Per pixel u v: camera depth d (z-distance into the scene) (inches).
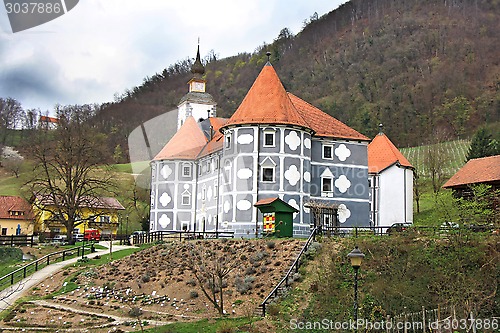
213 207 2642.7
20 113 5964.6
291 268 1454.2
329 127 2459.4
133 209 3395.7
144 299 1530.5
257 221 2119.8
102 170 3065.9
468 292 1203.2
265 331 1175.6
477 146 3668.8
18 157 4480.8
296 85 7751.0
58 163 2664.9
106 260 1984.5
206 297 1472.7
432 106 6358.3
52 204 2901.1
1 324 1342.3
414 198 3577.8
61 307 1504.7
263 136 2250.2
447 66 7204.7
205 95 3427.7
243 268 1596.9
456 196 2176.4
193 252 1782.7
